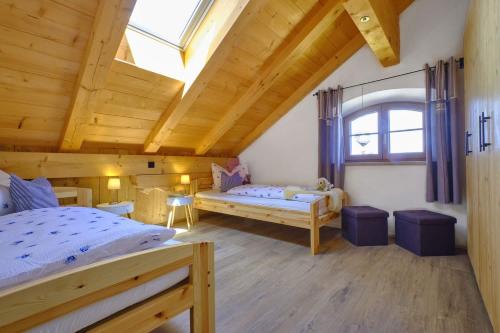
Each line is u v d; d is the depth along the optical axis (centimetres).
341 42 334
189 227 369
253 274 222
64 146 283
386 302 176
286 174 415
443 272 219
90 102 243
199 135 402
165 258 116
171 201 357
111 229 132
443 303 173
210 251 134
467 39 229
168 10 254
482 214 175
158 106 307
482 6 163
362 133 355
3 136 247
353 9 216
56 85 227
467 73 232
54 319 86
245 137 460
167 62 276
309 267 235
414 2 295
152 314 111
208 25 262
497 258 135
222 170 430
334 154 346
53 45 199
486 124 159
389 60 298
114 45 202
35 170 263
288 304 175
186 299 125
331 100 351
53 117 254
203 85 290
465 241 270
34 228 142
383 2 247
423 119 310
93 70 215
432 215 264
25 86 216
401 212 285
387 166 321
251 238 325
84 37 202
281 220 294
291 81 365
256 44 283
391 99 334
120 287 101
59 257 100
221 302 179
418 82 292
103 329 96
